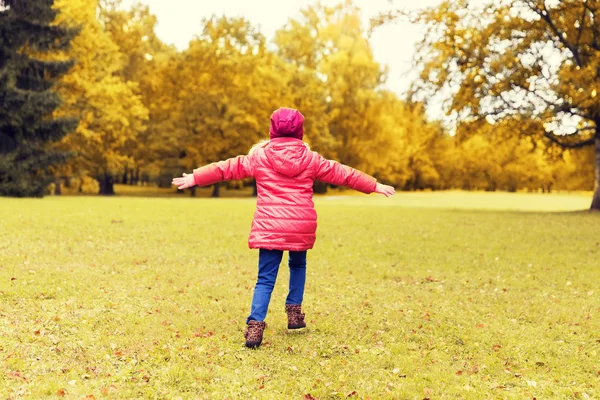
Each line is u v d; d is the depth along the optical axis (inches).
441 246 429.7
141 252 354.3
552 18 833.5
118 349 161.2
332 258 365.4
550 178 2901.1
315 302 233.1
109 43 1318.9
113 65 1347.2
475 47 850.8
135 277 270.5
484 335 186.1
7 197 881.5
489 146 2812.5
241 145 1771.7
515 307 230.2
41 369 142.7
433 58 894.4
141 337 172.7
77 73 1221.7
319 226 562.6
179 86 1803.6
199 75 1785.2
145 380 138.6
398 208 915.4
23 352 153.6
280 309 219.0
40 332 172.2
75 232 424.2
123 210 650.8
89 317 193.6
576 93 770.8
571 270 329.4
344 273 310.0
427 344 176.7
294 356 162.1
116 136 1371.8
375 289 265.0
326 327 191.9
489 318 211.0
